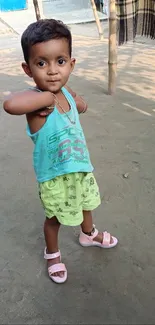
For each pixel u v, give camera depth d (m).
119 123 3.73
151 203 2.54
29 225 2.40
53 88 1.64
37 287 1.97
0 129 3.80
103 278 2.00
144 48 6.54
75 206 1.84
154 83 4.80
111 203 2.55
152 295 1.88
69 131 1.74
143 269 2.04
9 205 2.59
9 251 2.21
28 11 11.14
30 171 3.00
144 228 2.32
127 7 3.89
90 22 9.42
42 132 1.72
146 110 4.00
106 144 3.33
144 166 2.96
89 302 1.87
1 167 3.07
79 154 1.79
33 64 1.61
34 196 2.68
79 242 2.23
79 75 5.35
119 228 2.33
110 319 1.78
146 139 3.39
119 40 4.10
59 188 1.80
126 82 4.89
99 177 2.85
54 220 1.93
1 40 8.26
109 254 2.15
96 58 6.21
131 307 1.83
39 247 2.23
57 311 1.83
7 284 1.99
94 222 2.38
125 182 2.78
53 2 12.09
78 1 11.62
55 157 1.75
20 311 1.84
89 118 3.88
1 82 5.30
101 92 4.61
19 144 3.45
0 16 10.80
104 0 9.83
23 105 1.58
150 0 3.72
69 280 1.99
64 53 1.59
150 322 1.75
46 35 1.54
